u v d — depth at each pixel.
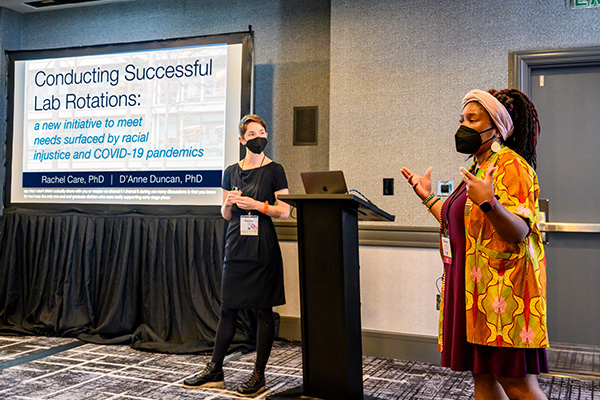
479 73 3.66
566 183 3.56
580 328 3.51
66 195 4.52
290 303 4.24
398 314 3.80
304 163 4.30
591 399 2.90
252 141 2.97
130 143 4.38
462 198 1.70
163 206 4.27
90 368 3.37
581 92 3.54
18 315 4.46
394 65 3.87
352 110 3.96
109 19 4.79
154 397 2.82
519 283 1.55
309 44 4.32
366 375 3.33
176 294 4.02
